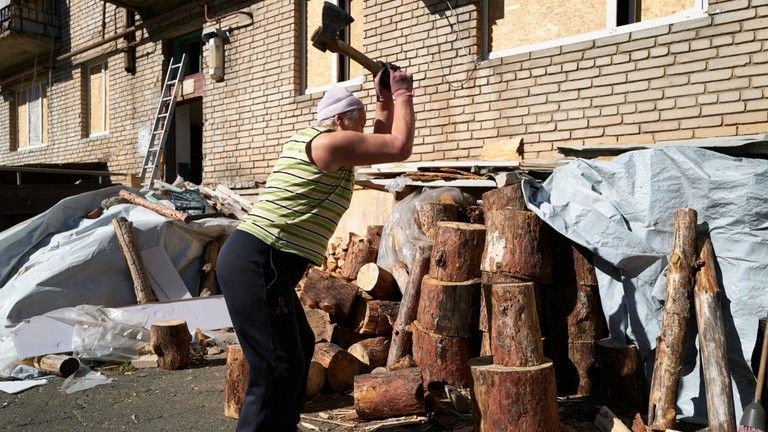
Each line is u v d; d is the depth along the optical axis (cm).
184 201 697
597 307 371
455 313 364
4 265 609
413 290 409
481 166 510
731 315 323
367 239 541
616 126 506
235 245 249
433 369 367
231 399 347
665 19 493
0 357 450
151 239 605
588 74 522
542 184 412
